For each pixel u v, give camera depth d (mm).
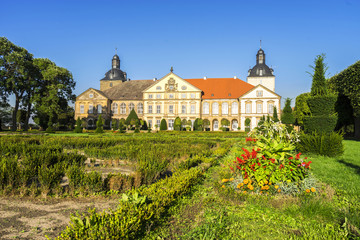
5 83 49125
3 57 48500
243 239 4742
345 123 33188
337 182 8789
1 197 7445
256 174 7230
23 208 6578
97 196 7531
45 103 53031
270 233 5012
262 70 75188
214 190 7848
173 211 5973
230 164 11422
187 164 10859
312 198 6629
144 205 5297
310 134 16062
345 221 5105
